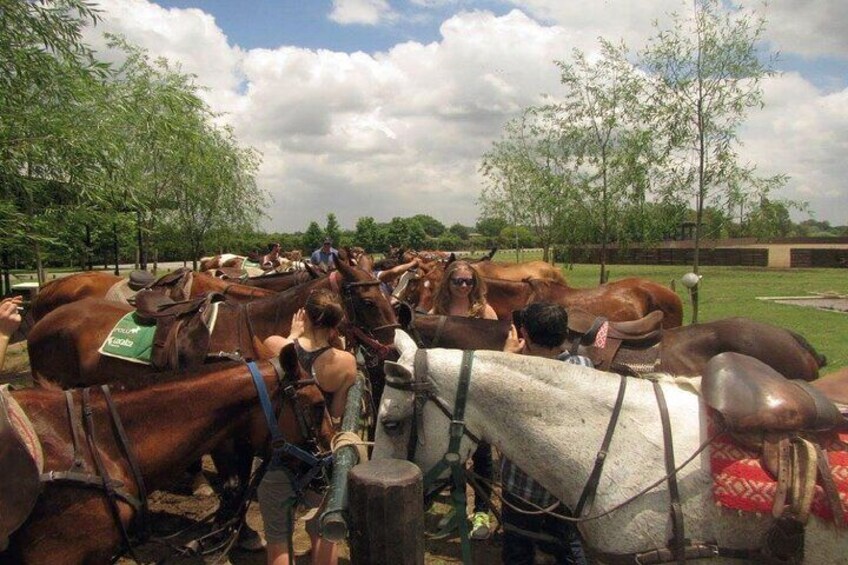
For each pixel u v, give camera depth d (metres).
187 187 16.53
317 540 3.07
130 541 2.45
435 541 4.33
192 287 6.79
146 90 10.56
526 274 8.72
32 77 6.55
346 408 2.88
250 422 2.75
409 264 7.68
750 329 4.55
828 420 2.05
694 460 2.13
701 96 11.16
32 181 6.92
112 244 16.52
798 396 2.04
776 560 1.98
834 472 1.99
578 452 2.26
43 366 4.80
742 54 10.93
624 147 13.96
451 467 2.33
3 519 2.04
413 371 2.35
